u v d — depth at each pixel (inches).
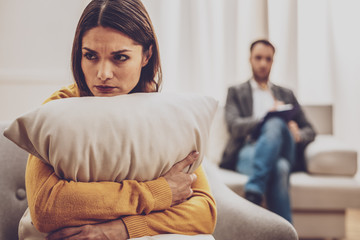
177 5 104.3
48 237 24.1
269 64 87.9
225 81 107.7
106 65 26.4
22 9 102.8
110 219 24.7
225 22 106.4
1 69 103.0
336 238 74.3
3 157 34.0
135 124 25.1
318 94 106.7
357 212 99.7
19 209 33.6
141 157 25.0
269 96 88.4
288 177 69.6
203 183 31.2
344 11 102.7
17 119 24.4
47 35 104.0
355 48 102.4
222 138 83.0
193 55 105.0
